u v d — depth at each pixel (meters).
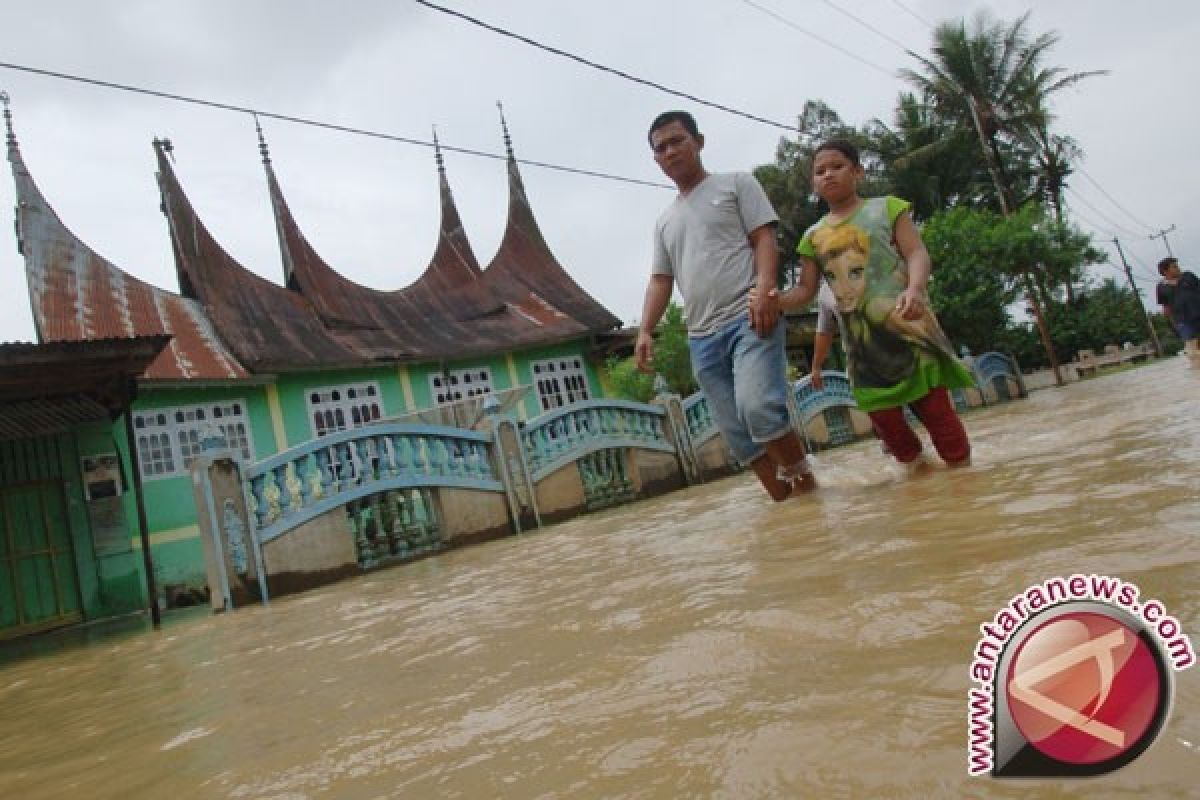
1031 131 29.69
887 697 1.05
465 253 20.38
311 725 1.71
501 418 7.91
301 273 16.66
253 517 6.05
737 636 1.56
